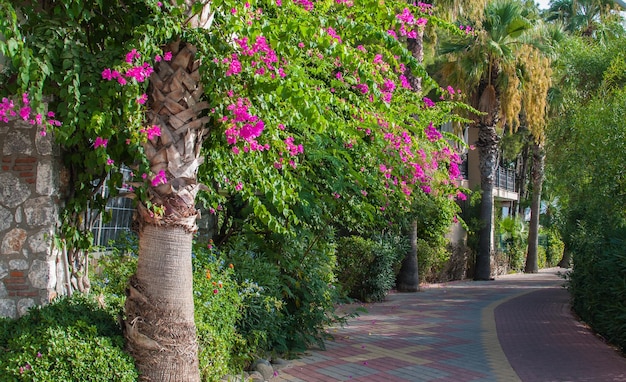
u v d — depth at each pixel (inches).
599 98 475.5
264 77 174.1
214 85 166.6
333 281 361.4
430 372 260.5
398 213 445.7
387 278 585.9
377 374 254.8
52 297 203.5
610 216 418.6
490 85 817.5
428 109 392.2
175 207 169.9
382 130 317.7
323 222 330.3
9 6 137.6
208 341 204.4
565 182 482.3
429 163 395.2
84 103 158.6
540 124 786.2
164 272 168.4
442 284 811.4
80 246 217.9
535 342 341.1
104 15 185.6
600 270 362.9
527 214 1565.0
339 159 315.9
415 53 613.3
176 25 161.0
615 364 283.9
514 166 1391.5
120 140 166.2
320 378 245.9
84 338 161.9
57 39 161.9
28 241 204.4
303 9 195.8
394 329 386.9
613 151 414.9
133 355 167.2
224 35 173.5
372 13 210.2
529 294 659.4
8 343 161.8
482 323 419.5
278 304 264.5
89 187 216.5
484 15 757.3
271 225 220.5
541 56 775.1
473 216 960.3
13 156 207.9
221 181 229.8
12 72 173.3
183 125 171.0
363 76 197.8
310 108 168.9
